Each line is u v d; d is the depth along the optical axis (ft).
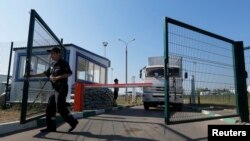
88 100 37.63
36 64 23.38
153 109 46.73
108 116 30.78
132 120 26.27
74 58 43.29
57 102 17.65
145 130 19.35
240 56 23.40
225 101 24.53
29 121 18.89
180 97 19.08
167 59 17.16
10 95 42.39
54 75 18.06
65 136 16.52
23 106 18.17
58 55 18.34
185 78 18.83
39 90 23.47
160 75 44.39
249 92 23.79
